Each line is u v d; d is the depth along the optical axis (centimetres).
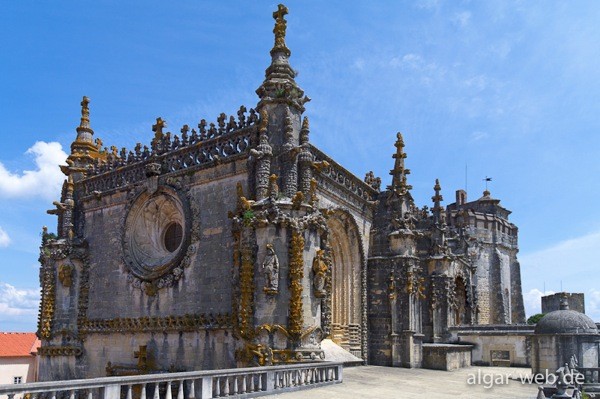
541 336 2747
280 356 2539
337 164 3428
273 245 2650
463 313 5000
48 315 3731
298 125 2986
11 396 1173
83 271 3731
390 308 3641
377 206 3906
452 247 5234
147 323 3219
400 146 3959
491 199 7200
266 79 2997
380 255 3803
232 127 3138
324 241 2811
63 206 3900
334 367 2362
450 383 2680
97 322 3547
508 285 7012
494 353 4119
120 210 3653
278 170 2862
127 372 3238
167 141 3481
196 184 3206
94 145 4259
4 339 5872
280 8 3125
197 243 3112
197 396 1642
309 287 2650
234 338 2795
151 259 3400
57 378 3622
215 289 2962
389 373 3097
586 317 2756
